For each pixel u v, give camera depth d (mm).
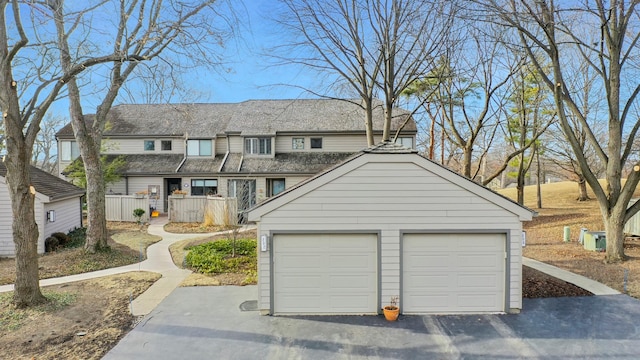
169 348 6227
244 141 23984
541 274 10469
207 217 20047
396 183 7781
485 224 7770
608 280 9844
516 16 11578
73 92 12203
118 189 23875
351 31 14727
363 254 7867
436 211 7781
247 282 10008
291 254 7812
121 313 7762
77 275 10688
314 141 24438
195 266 11602
